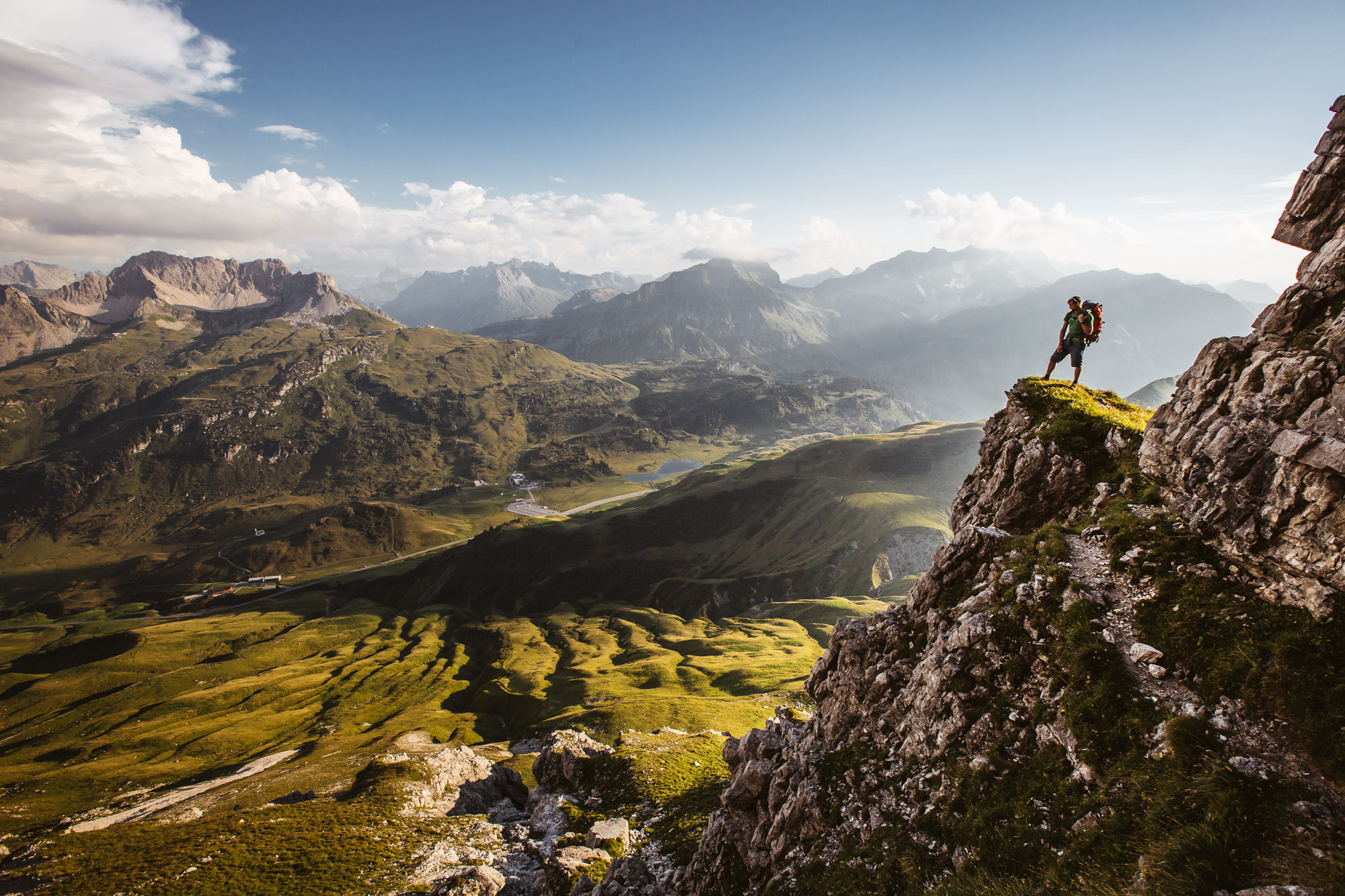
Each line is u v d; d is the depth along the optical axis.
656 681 197.75
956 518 34.03
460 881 52.88
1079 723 16.59
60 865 71.56
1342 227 19.42
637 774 71.00
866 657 28.00
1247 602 16.06
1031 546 23.17
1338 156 19.88
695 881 31.64
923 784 20.58
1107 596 19.14
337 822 72.19
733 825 30.86
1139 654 16.81
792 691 149.38
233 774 162.50
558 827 64.06
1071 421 26.91
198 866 64.50
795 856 24.53
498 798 86.25
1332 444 15.30
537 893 50.03
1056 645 18.97
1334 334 16.86
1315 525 15.08
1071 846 14.68
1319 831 11.62
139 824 94.38
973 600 23.38
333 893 57.16
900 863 18.77
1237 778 12.91
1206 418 19.42
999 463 29.81
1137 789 14.41
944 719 21.20
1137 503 21.75
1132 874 13.12
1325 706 13.05
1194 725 14.26
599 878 46.94
